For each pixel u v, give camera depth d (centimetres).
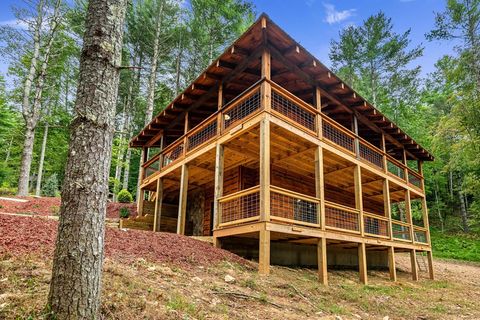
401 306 748
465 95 1914
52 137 2811
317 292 701
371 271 1402
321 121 1013
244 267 755
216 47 2459
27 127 1702
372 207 1759
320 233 885
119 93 2745
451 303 874
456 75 1889
